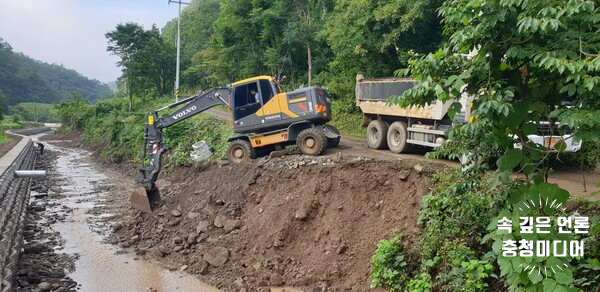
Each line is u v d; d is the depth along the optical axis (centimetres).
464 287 636
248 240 1065
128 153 2828
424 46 2028
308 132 1294
